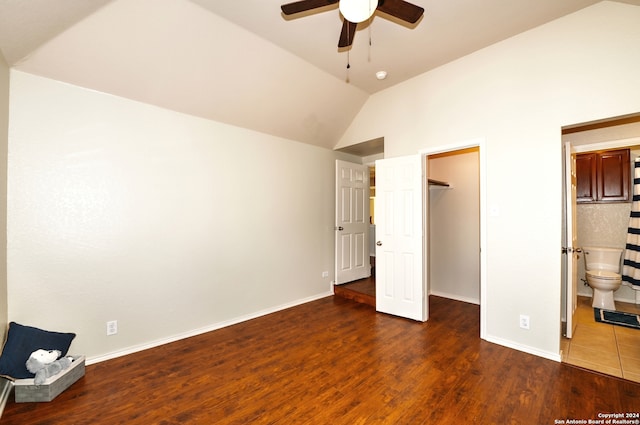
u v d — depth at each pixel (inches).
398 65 123.0
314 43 106.3
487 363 94.1
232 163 132.5
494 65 109.1
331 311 147.7
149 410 72.5
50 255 88.5
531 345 100.9
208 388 81.7
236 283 133.3
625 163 152.7
